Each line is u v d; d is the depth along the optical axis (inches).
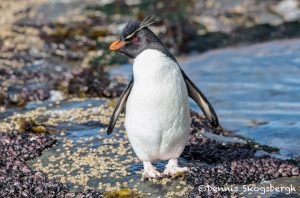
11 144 729.6
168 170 641.0
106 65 1414.9
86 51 1464.1
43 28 1582.2
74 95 1015.6
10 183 627.5
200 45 1588.3
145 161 641.6
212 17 1736.0
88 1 1770.4
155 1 1718.8
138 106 599.8
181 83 605.9
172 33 1604.3
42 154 713.0
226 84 1214.3
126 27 607.2
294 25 1692.9
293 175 649.6
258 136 877.2
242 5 1813.5
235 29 1676.9
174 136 615.5
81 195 598.9
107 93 1005.8
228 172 642.2
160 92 593.0
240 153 723.4
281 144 829.2
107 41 1504.7
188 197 591.8
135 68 600.1
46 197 601.9
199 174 639.1
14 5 1771.7
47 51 1407.5
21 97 967.0
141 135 610.9
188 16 1697.8
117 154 703.7
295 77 1227.9
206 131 829.2
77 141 748.6
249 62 1379.2
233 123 959.0
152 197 598.2
